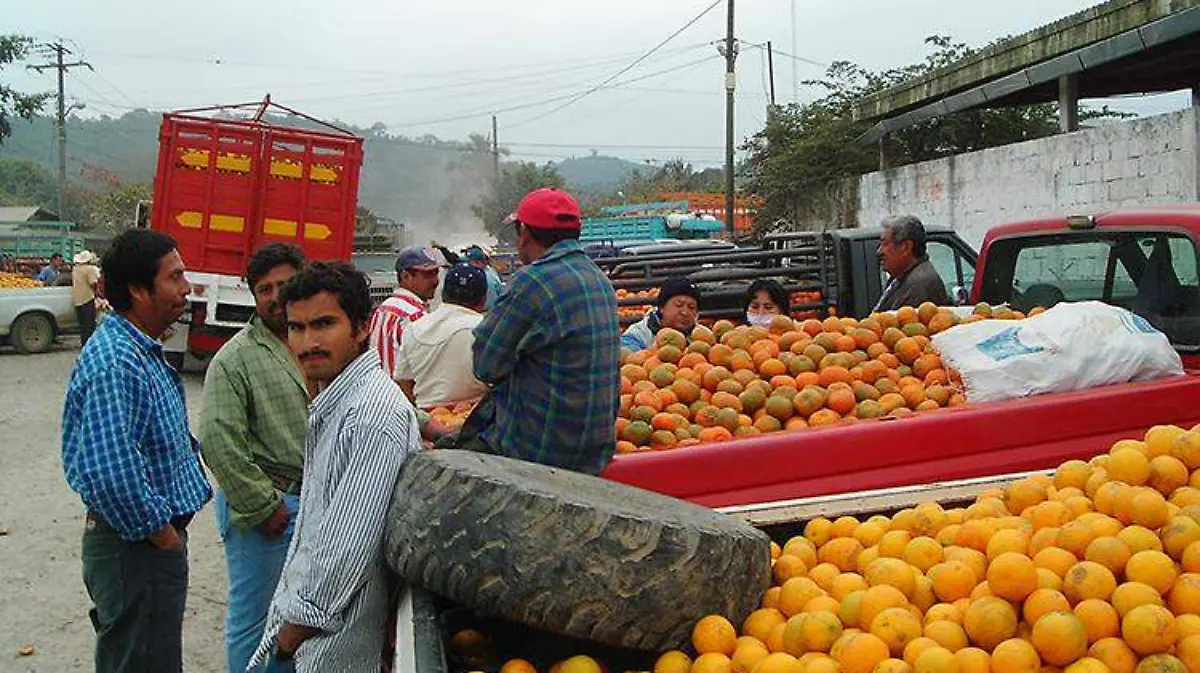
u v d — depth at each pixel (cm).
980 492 377
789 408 467
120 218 5981
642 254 1015
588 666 257
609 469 387
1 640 570
